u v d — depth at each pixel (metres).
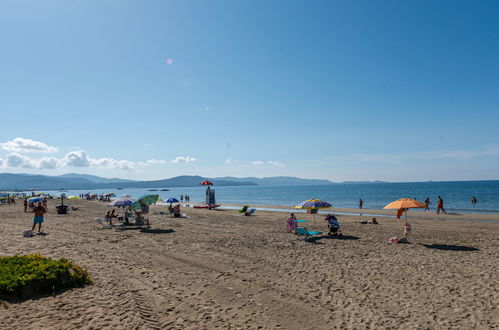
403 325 5.82
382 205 56.22
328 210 38.59
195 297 7.31
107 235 16.17
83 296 7.10
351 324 5.89
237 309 6.62
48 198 72.00
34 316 5.85
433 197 75.69
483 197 69.44
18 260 7.98
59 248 12.58
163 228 19.28
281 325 5.86
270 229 19.02
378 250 12.62
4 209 36.12
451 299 7.11
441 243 14.12
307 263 10.57
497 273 9.09
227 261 10.84
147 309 6.49
